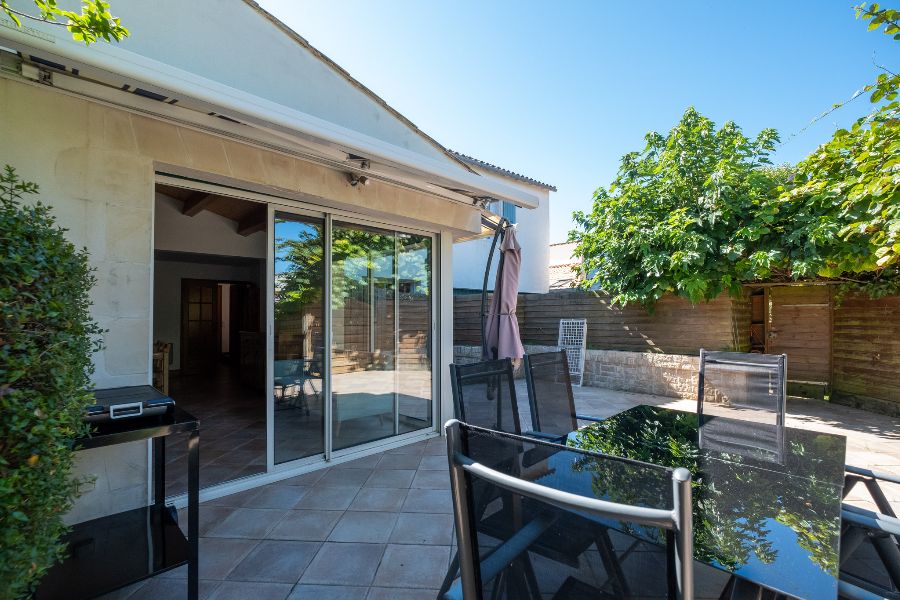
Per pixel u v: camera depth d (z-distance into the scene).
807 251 4.99
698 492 1.59
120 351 2.46
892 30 2.05
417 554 2.28
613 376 7.33
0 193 1.99
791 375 6.63
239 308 10.34
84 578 1.71
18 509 1.15
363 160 3.26
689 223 5.86
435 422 4.70
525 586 0.87
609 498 0.83
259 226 6.06
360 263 4.02
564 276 12.60
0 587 1.08
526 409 5.73
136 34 2.44
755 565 1.14
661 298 7.07
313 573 2.12
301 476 3.39
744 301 6.88
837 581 1.07
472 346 8.61
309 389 3.60
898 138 2.47
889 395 5.43
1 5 1.41
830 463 1.87
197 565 1.83
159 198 6.00
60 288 1.43
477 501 0.94
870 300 5.68
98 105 2.41
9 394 1.11
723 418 2.59
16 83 2.18
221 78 2.79
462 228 4.68
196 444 1.84
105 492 2.36
